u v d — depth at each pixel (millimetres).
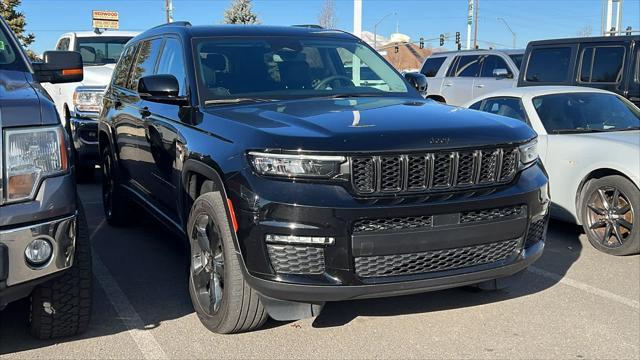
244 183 3359
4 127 2961
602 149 5664
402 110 3994
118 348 3703
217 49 4809
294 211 3211
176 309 4324
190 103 4398
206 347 3711
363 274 3307
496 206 3523
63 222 3127
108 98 6539
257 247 3295
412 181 3363
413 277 3369
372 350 3699
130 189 5871
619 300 4504
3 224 2939
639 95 9250
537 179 3801
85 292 3635
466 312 4270
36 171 3035
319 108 4055
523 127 3895
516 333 3945
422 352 3682
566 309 4332
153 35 5750
